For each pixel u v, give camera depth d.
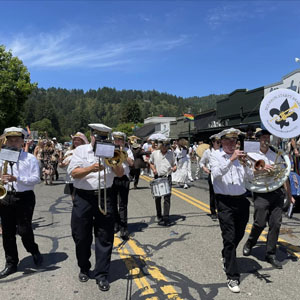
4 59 29.95
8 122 30.61
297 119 4.34
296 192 6.49
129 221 6.60
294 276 3.84
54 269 4.18
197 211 7.40
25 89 30.00
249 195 8.34
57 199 9.34
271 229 4.17
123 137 5.66
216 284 3.68
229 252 3.61
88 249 3.80
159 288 3.61
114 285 3.71
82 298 3.40
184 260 4.41
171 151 6.54
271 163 4.31
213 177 3.74
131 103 113.75
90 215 3.69
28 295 3.48
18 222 3.99
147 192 10.40
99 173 3.54
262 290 3.51
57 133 136.62
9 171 3.97
